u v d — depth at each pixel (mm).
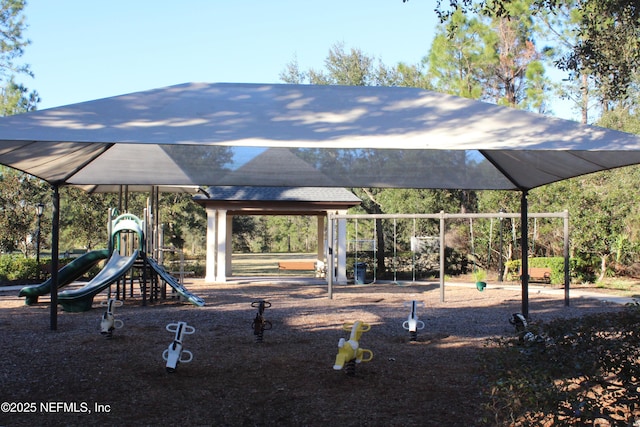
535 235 21344
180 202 34688
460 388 6121
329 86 8531
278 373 6840
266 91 8102
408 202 24547
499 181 9789
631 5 8812
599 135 6051
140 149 9156
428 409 5426
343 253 21453
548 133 6137
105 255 14750
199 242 39531
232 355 7863
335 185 9953
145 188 16891
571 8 17750
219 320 11344
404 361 7488
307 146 5336
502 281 21156
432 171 9508
